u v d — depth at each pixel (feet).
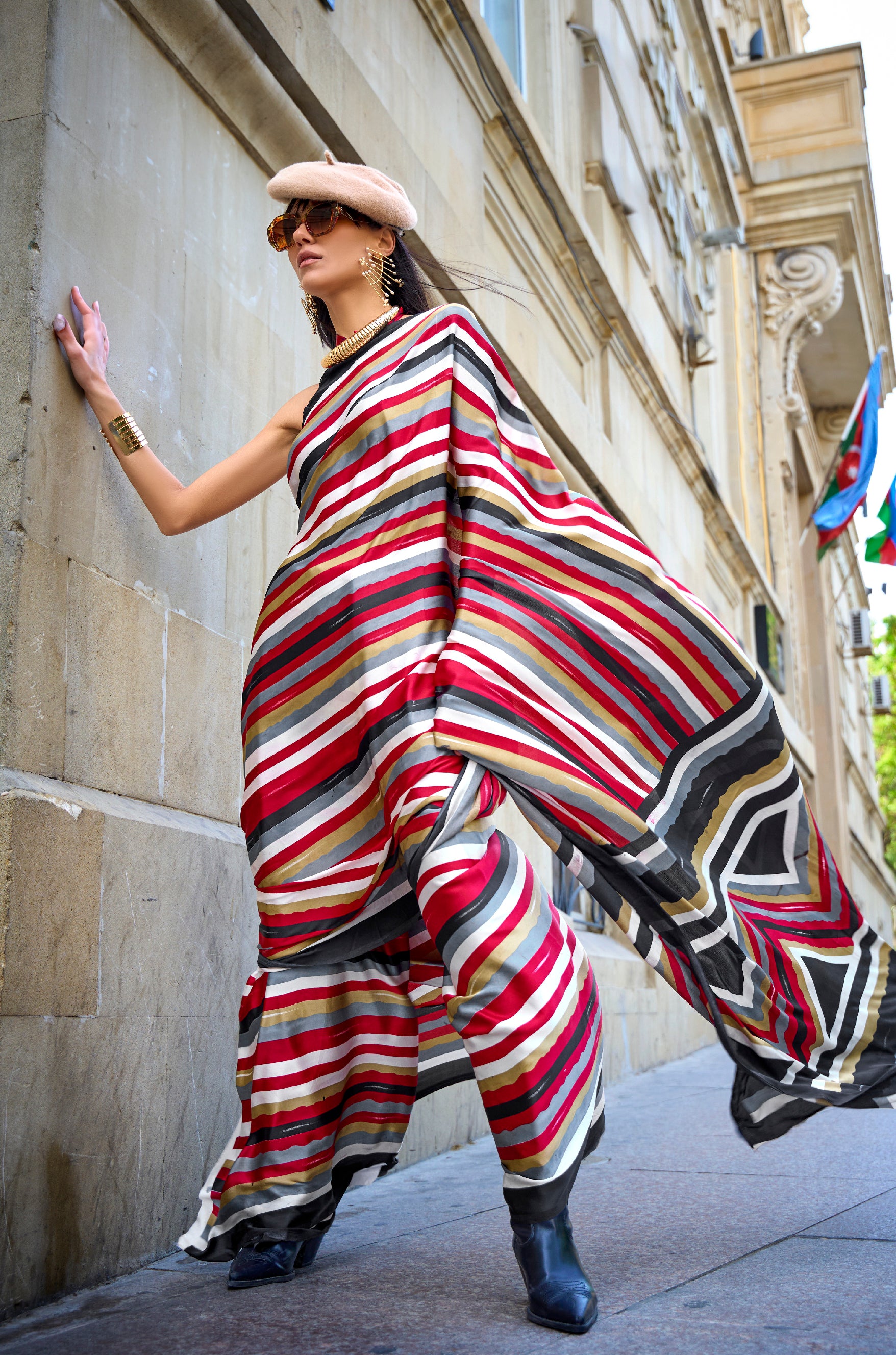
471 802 5.68
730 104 42.42
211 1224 6.29
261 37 10.00
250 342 10.03
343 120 11.50
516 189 19.03
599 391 23.91
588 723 6.47
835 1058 6.78
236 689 9.32
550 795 5.96
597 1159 10.69
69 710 7.08
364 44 12.92
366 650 6.26
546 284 20.90
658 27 32.78
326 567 6.56
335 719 6.38
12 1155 6.02
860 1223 7.29
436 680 6.07
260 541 9.94
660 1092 17.43
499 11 21.65
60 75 7.52
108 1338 5.30
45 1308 6.09
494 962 5.37
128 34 8.48
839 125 47.26
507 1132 5.29
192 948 7.98
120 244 8.14
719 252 41.50
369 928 6.41
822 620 59.52
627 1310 5.42
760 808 6.99
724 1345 4.82
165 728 8.23
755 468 47.44
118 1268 6.83
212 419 9.29
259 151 10.36
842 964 6.97
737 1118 7.06
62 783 6.95
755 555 41.39
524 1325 5.21
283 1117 6.21
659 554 26.71
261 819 6.47
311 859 6.34
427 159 14.64
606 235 24.77
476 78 16.44
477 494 6.52
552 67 22.74
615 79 26.48
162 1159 7.40
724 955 6.40
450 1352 4.81
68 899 6.61
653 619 6.66
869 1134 11.62
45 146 7.27
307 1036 6.32
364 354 7.02
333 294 7.27
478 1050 5.33
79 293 7.49
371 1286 6.11
